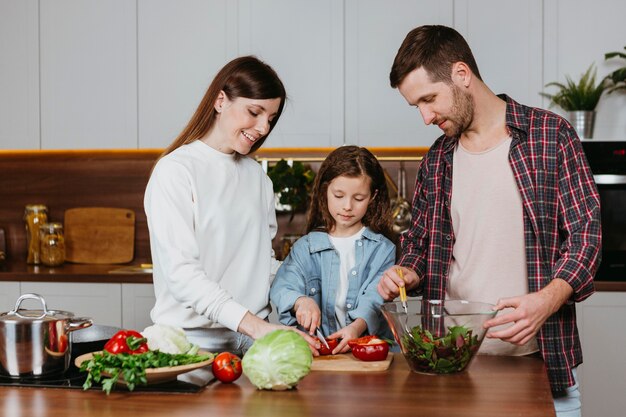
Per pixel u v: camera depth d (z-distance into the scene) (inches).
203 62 155.9
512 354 79.8
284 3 153.3
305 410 57.9
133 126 157.9
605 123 145.2
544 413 56.7
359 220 93.6
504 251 79.4
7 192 176.4
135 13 157.3
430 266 84.3
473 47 147.9
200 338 81.8
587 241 74.3
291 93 153.6
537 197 77.3
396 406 58.9
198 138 84.0
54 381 66.8
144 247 173.0
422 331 68.8
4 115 161.2
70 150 161.3
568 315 78.2
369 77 151.9
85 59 158.9
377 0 151.1
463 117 78.2
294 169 159.0
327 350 77.8
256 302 86.2
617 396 137.4
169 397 62.2
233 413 57.2
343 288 92.8
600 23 144.9
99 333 84.3
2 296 152.8
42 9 159.6
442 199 84.0
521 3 146.6
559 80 145.9
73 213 173.3
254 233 86.5
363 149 93.2
